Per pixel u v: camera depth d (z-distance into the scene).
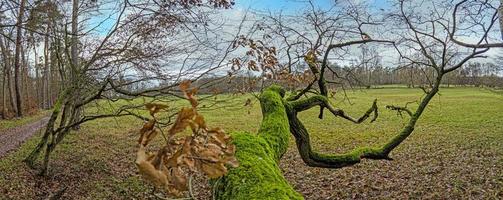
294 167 12.76
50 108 40.91
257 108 30.92
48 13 7.65
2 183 10.31
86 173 11.95
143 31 9.41
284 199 2.22
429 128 21.80
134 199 9.52
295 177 11.59
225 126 22.58
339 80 7.40
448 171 11.62
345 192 9.96
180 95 8.72
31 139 18.19
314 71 6.53
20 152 14.66
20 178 10.88
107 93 10.10
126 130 21.09
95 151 15.30
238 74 7.97
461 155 14.12
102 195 9.91
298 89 6.89
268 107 5.13
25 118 29.67
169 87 8.85
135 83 9.51
